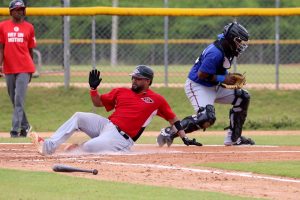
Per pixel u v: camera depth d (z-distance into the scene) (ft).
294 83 178.81
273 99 153.89
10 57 119.96
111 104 93.76
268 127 138.51
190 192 63.26
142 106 92.79
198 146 104.88
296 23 262.06
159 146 102.73
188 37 261.65
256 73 215.10
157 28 258.98
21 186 65.00
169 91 156.25
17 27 120.16
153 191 63.41
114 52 231.91
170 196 61.11
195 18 262.47
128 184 66.95
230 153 94.63
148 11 144.87
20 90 120.06
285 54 253.24
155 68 238.68
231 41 100.94
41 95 152.97
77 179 69.00
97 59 243.60
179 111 148.77
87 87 157.99
